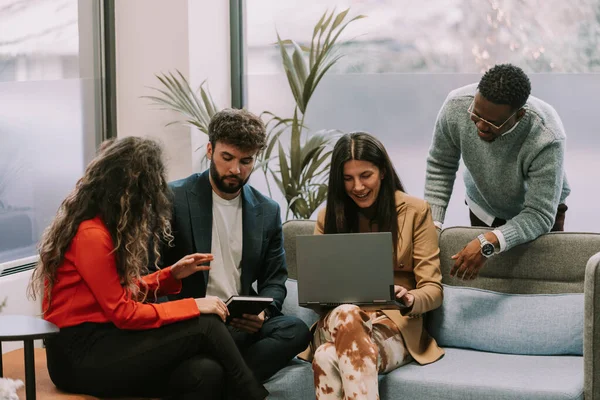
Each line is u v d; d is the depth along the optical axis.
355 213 3.04
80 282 2.52
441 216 3.36
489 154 3.18
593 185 4.10
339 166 2.95
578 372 2.71
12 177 3.54
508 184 3.21
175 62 4.11
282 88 4.49
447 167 3.41
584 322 2.63
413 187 4.36
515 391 2.56
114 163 2.55
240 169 2.85
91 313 2.53
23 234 3.61
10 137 3.54
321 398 2.64
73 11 3.93
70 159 3.92
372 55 4.37
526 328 2.96
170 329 2.54
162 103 4.01
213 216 2.97
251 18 4.51
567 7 4.09
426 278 2.96
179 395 2.54
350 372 2.54
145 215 2.56
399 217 3.03
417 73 4.31
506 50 4.19
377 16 4.34
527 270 3.07
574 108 4.11
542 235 3.08
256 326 2.80
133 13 4.14
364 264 2.72
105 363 2.48
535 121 3.06
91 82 4.07
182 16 4.07
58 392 2.55
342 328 2.59
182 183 3.00
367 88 4.39
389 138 4.38
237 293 2.99
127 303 2.49
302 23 4.45
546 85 4.15
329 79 4.43
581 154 4.12
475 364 2.85
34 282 2.64
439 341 3.09
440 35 4.27
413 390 2.71
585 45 4.08
